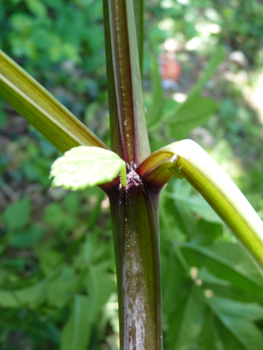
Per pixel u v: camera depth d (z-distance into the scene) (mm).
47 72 845
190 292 245
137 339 104
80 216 594
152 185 107
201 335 245
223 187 91
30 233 444
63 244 537
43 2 873
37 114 107
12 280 346
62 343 277
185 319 242
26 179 701
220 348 242
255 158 917
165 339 363
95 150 73
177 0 968
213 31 1119
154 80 274
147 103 724
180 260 241
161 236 246
